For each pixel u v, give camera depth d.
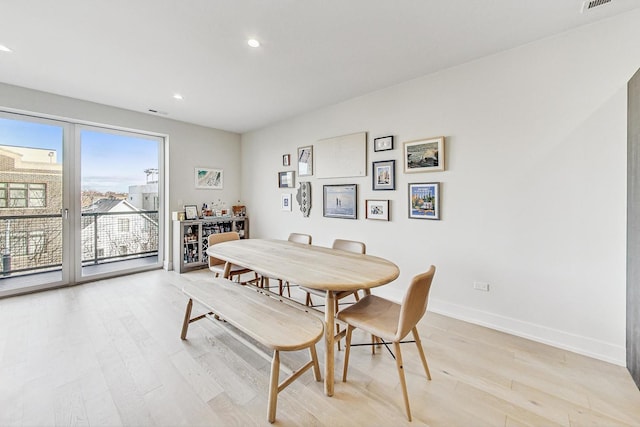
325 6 1.82
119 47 2.31
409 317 1.50
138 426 1.43
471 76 2.56
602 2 1.78
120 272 4.11
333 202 3.75
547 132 2.20
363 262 2.14
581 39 2.04
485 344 2.23
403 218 3.08
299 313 1.81
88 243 3.87
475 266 2.60
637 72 1.72
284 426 1.43
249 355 2.07
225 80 2.96
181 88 3.17
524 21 1.98
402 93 3.04
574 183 2.11
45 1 1.75
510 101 2.36
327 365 1.67
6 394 1.63
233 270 2.85
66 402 1.58
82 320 2.61
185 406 1.56
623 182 1.92
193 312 2.82
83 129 3.74
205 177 4.85
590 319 2.07
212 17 1.92
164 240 4.57
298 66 2.66
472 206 2.59
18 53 2.40
